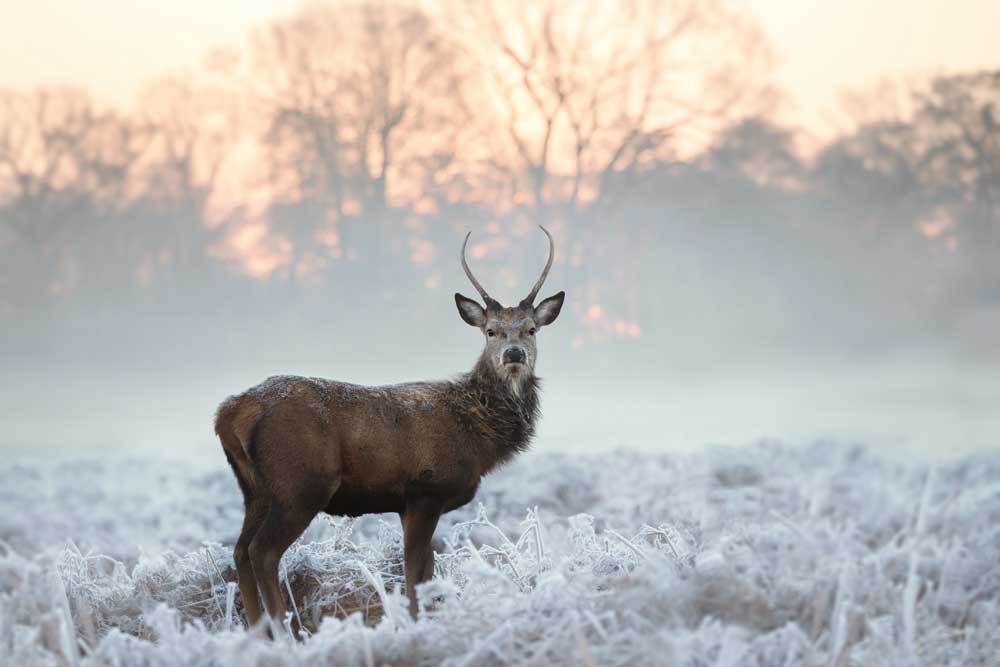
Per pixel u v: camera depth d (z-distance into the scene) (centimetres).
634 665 2248
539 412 3534
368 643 2381
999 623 2727
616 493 5278
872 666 2359
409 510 3259
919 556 3064
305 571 3316
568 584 2612
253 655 2342
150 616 2538
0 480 6431
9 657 2414
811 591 2572
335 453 3133
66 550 3256
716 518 3928
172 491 6009
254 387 3181
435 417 3294
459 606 2553
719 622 2358
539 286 3600
